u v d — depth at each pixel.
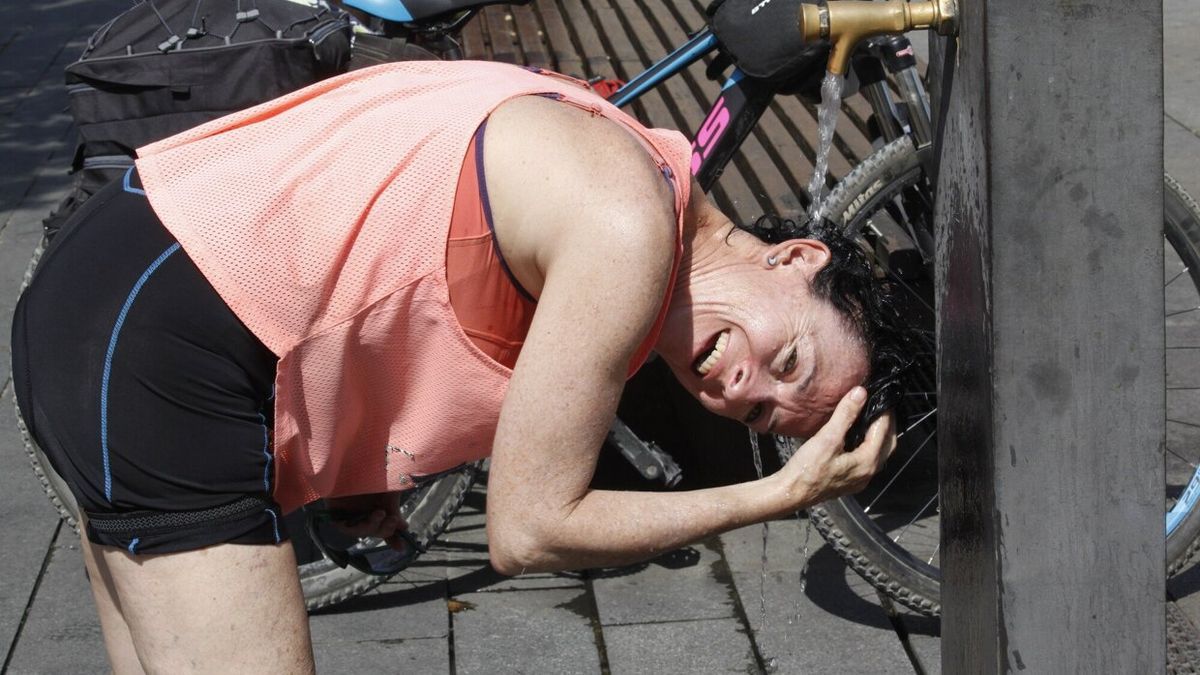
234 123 1.64
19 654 2.83
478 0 2.99
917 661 2.81
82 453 1.61
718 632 2.89
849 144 3.82
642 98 4.34
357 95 1.63
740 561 3.14
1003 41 1.26
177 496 1.59
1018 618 1.39
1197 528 2.99
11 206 5.32
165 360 1.57
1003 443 1.35
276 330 1.57
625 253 1.48
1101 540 1.38
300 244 1.56
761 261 1.71
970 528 1.46
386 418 1.71
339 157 1.58
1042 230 1.30
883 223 3.24
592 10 5.76
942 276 1.52
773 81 2.96
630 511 1.57
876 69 2.94
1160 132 1.28
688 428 3.63
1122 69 1.27
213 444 1.58
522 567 1.56
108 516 1.62
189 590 1.61
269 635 1.63
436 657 2.84
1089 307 1.32
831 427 1.65
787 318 1.67
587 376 1.49
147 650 1.65
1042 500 1.37
